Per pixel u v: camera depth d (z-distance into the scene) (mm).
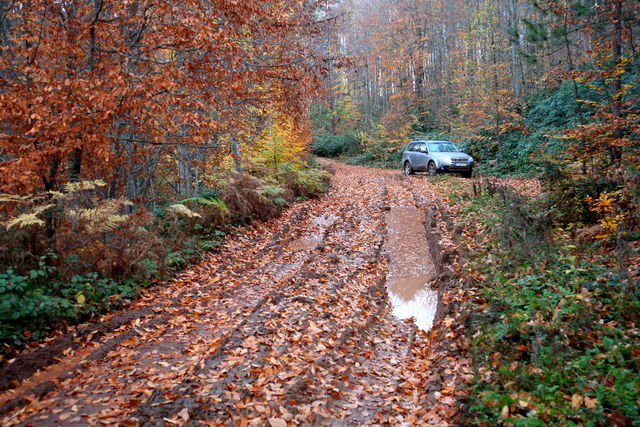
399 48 37938
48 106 6199
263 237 9906
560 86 18547
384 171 26000
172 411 3439
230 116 9328
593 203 7191
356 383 4109
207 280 7094
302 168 18219
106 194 8484
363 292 6352
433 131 33875
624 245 4926
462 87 25531
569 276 5027
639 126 7234
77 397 3705
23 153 5812
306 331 5023
